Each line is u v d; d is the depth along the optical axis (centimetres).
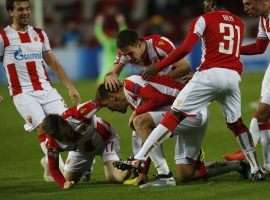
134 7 11594
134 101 2550
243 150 2544
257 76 8044
